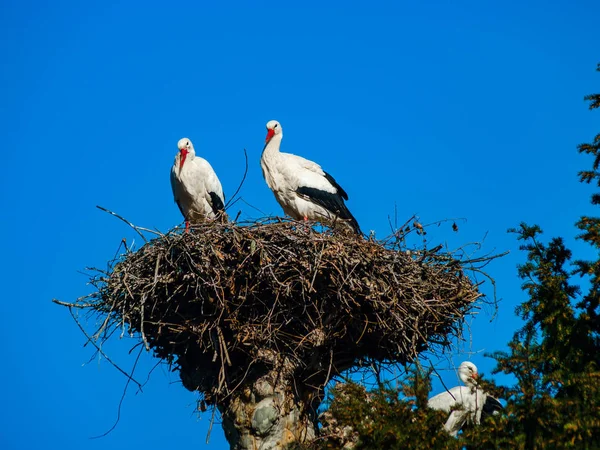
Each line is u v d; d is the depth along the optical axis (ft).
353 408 35.40
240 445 43.80
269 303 42.42
